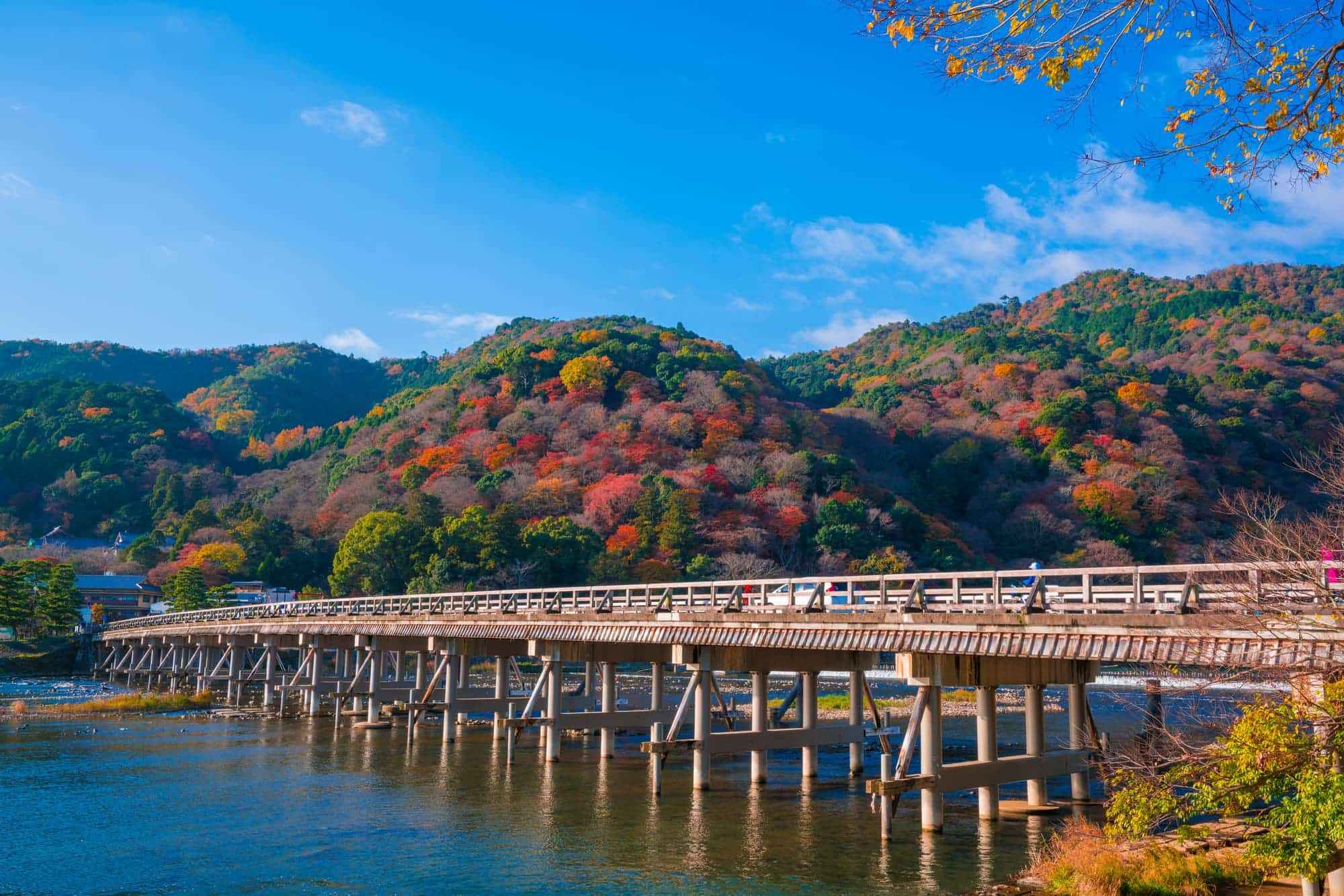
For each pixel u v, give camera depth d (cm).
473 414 13850
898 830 2239
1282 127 812
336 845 2205
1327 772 1240
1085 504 10719
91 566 11669
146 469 14662
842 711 5181
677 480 11019
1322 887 1341
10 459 14350
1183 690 1444
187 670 6725
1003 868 1873
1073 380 14525
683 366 14700
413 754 3628
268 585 10831
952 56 830
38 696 6141
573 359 14625
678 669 9219
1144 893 1519
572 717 3278
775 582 2394
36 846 2223
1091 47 779
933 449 13825
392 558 9819
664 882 1856
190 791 2883
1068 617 1656
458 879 1916
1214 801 1313
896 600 2198
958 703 5544
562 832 2277
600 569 9406
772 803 2588
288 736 4184
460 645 3900
